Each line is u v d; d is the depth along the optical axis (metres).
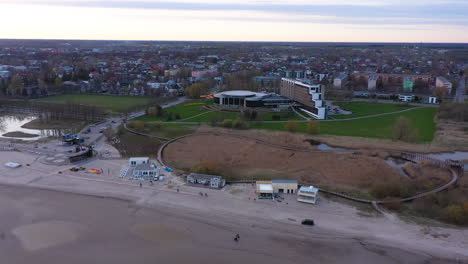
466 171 190.25
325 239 127.12
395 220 139.88
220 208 148.25
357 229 133.12
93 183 171.38
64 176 178.88
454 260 115.62
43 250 120.31
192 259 116.06
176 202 153.25
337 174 187.88
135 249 121.06
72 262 114.50
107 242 124.81
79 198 156.12
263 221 138.75
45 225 134.75
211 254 118.69
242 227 134.62
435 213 145.38
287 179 178.50
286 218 140.75
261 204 152.38
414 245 123.38
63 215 141.88
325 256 118.25
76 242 124.62
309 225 135.75
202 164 187.75
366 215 143.62
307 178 180.88
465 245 123.25
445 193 162.00
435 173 188.00
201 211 145.88
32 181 172.62
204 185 171.25
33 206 148.75
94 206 149.25
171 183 172.50
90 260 115.44
